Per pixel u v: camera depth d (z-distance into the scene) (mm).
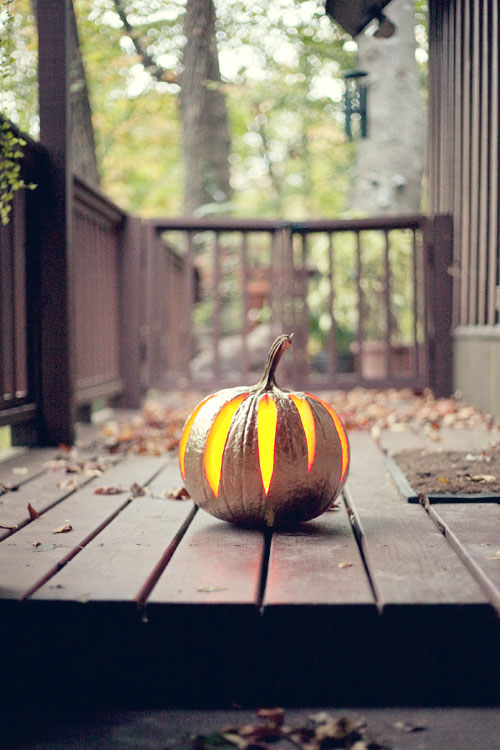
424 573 1604
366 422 4133
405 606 1431
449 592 1484
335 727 1324
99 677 1479
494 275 4098
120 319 5191
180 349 7805
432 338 5352
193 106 8609
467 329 4723
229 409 2023
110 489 2510
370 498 2385
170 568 1654
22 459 3211
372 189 7496
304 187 14492
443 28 5383
